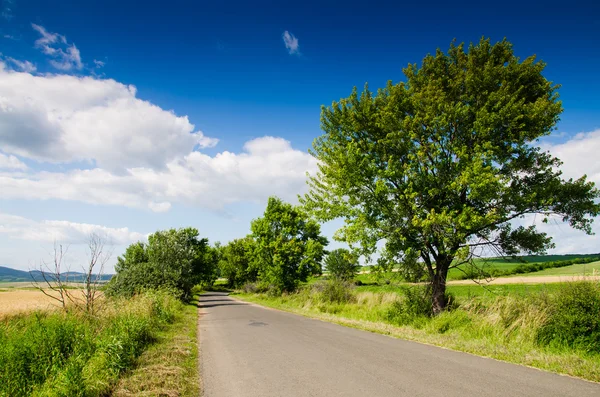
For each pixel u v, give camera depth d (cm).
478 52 1466
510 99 1293
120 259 5425
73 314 1055
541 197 1271
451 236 1291
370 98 1582
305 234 4088
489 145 1258
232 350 963
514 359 758
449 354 838
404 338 1089
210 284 8912
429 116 1395
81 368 622
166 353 898
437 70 1537
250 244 5028
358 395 548
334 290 2352
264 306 2917
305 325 1473
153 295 1803
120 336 854
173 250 3791
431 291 1457
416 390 563
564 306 931
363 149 1531
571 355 784
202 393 591
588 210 1241
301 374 683
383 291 2097
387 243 1393
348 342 1027
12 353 685
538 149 1362
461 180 1192
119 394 582
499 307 1140
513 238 1373
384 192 1378
